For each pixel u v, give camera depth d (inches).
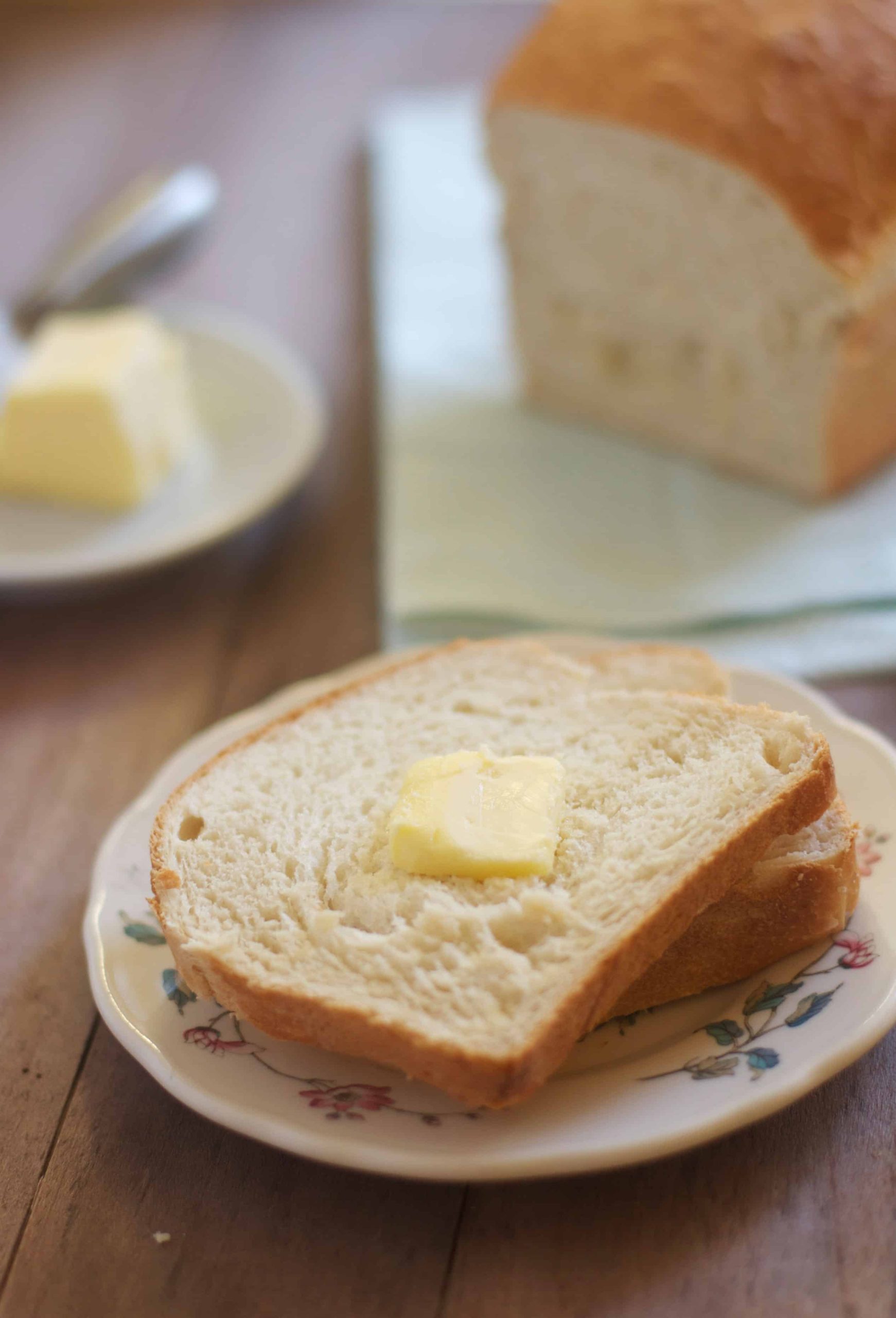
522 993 16.0
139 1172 16.6
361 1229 16.1
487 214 31.9
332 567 23.9
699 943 16.8
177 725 21.5
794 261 22.8
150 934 17.7
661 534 23.7
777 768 17.5
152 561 23.1
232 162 36.1
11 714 21.9
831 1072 15.8
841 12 23.2
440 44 40.5
